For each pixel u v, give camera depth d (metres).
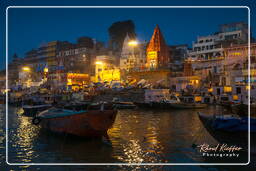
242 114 16.69
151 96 57.09
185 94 62.03
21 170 12.27
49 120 21.27
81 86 80.62
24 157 14.32
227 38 83.25
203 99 60.28
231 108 18.45
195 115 36.66
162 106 47.62
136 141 17.95
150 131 22.06
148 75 75.00
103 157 14.14
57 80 85.38
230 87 60.84
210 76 67.69
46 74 89.69
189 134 20.50
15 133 21.91
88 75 89.25
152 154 14.66
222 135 15.33
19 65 126.69
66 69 95.19
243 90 58.53
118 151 15.29
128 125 25.84
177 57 97.25
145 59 86.75
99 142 17.69
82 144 17.11
